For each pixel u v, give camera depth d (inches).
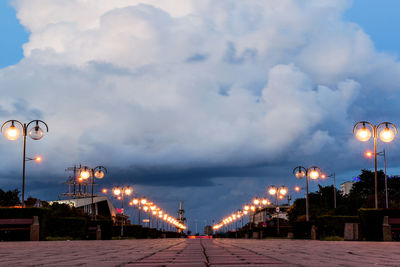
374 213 1181.1
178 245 895.1
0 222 1219.2
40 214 1262.3
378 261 371.6
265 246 805.9
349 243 978.7
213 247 759.1
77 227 1531.7
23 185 1245.7
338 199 3489.2
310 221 1754.4
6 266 332.8
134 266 322.7
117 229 2309.3
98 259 422.3
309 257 435.8
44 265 342.3
